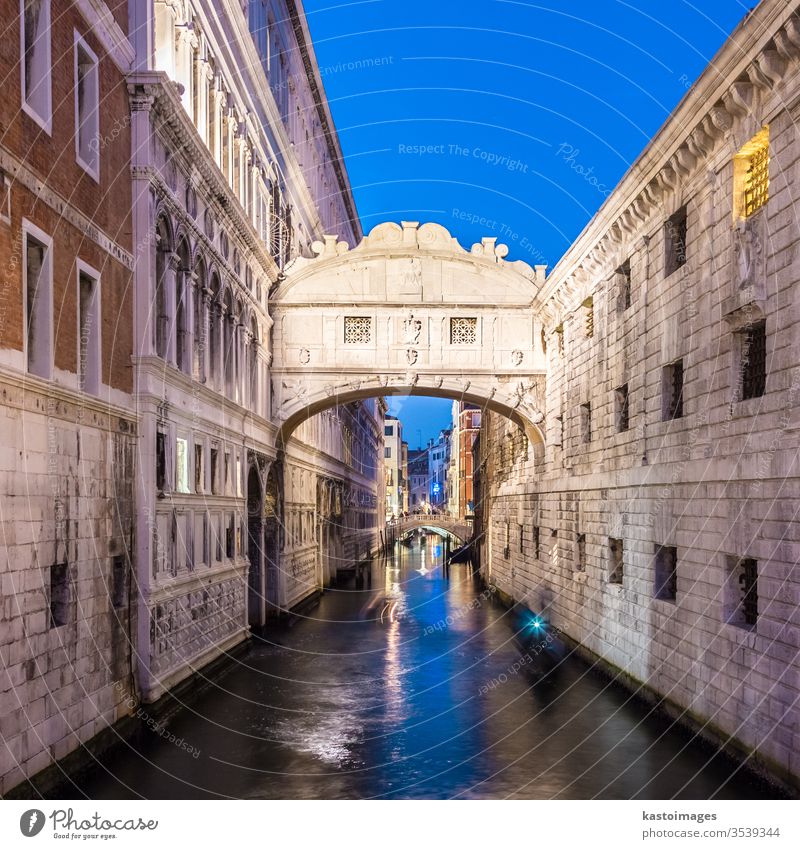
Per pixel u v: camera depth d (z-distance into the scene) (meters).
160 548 21.33
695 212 20.28
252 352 33.69
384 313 36.75
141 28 20.52
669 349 21.83
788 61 15.59
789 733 15.02
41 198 15.14
